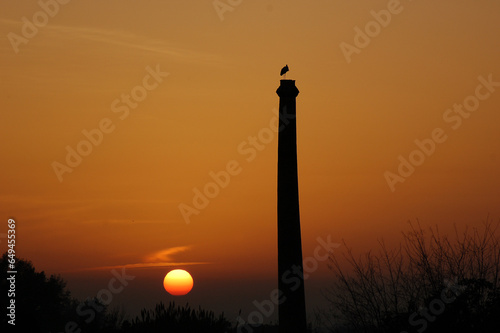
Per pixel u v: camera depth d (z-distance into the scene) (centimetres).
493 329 1463
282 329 2294
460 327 1494
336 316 1588
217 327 2122
